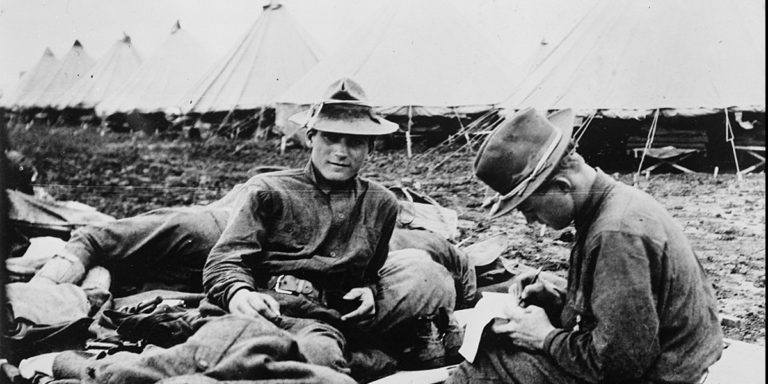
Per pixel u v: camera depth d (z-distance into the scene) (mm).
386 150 3207
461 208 3199
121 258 3328
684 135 3158
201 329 3139
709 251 3180
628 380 2982
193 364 3072
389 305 3225
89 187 3361
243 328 3125
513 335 3105
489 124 3178
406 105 3195
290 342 3098
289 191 3211
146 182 3330
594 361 2979
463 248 3205
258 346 3072
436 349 3219
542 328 3076
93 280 3330
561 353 3027
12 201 3395
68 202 3367
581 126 3182
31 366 3305
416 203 3217
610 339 2947
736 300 3170
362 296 3217
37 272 3354
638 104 3164
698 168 3164
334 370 3109
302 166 3225
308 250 3205
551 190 3066
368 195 3215
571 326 3061
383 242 3229
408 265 3225
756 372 3084
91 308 3307
